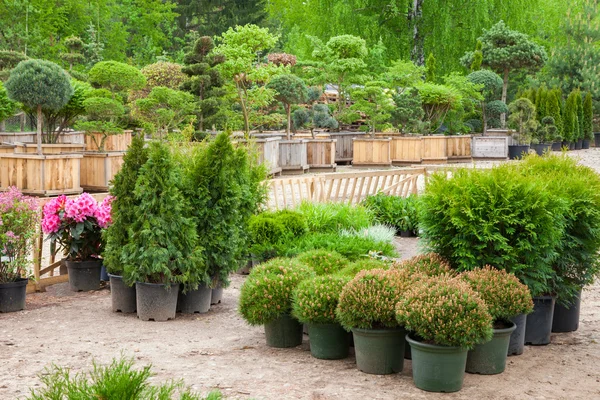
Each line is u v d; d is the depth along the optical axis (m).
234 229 7.79
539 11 46.47
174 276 7.22
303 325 6.71
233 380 5.27
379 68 30.59
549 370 5.72
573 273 6.97
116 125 18.56
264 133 22.95
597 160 27.69
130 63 38.09
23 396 4.82
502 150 26.94
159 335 6.61
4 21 35.62
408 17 34.03
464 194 6.30
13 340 6.33
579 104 35.06
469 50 34.47
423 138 24.92
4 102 17.27
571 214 6.76
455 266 6.47
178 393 4.90
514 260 6.25
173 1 55.53
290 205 14.52
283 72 21.02
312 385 5.20
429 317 5.06
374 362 5.51
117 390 3.52
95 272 8.49
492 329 5.29
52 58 36.22
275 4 53.28
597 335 6.91
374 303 5.44
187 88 18.59
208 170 7.63
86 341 6.33
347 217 10.73
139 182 7.20
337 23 33.12
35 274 8.41
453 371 5.10
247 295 6.20
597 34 38.75
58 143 18.09
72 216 8.23
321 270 6.88
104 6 46.91
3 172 15.27
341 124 27.11
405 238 12.59
